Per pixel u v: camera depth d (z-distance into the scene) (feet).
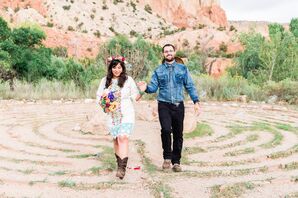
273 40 71.87
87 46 278.87
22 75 67.36
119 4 458.91
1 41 67.26
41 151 23.75
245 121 36.37
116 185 17.29
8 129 31.14
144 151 23.81
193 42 298.15
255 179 18.37
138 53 70.44
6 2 369.30
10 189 16.83
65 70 69.41
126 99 18.52
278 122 36.35
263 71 73.77
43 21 360.28
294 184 17.69
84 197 15.92
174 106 19.62
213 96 61.67
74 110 44.16
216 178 18.56
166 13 513.86
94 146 25.31
